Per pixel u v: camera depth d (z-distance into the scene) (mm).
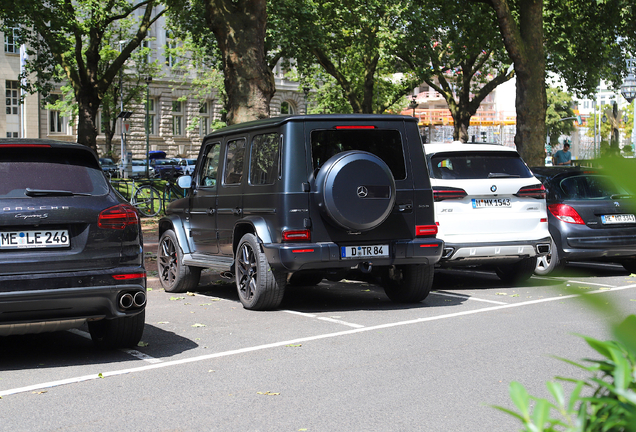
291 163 7434
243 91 13719
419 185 7910
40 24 23469
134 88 48094
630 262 10992
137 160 49781
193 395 4539
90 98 26078
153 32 55031
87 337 6660
